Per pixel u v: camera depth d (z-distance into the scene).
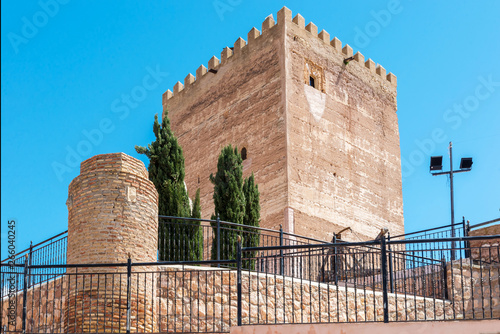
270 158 32.25
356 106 36.19
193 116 37.62
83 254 16.66
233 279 17.86
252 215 24.77
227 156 25.16
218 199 24.25
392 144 37.72
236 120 34.78
